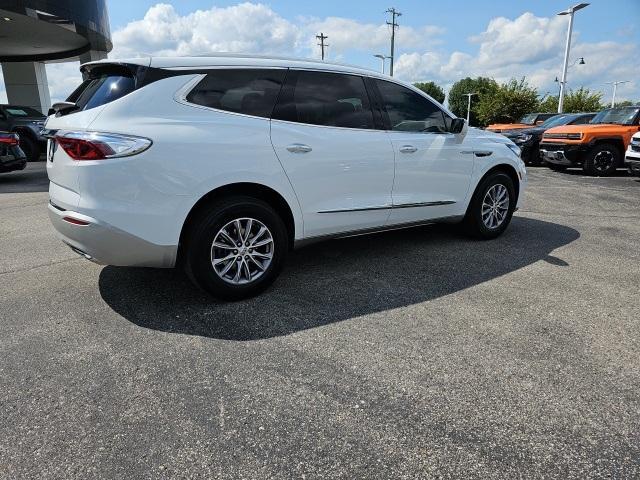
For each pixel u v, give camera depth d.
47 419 2.24
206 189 3.21
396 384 2.51
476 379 2.55
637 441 2.10
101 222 2.98
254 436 2.13
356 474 1.92
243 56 3.60
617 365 2.70
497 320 3.25
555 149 11.90
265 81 3.57
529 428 2.18
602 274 4.17
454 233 5.55
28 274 4.15
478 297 3.65
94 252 3.08
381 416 2.26
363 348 2.88
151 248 3.14
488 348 2.88
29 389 2.47
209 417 2.25
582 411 2.29
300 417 2.25
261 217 3.48
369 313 3.36
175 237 3.17
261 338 3.00
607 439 2.11
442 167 4.59
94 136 2.96
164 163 3.05
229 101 3.40
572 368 2.66
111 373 2.61
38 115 14.70
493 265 4.39
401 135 4.29
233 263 3.46
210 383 2.52
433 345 2.91
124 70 3.28
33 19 16.81
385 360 2.74
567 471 1.93
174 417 2.25
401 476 1.91
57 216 3.20
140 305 3.48
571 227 5.94
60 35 19.72
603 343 2.94
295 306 3.47
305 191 3.68
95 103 3.19
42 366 2.68
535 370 2.64
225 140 3.27
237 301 3.55
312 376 2.58
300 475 1.91
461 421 2.22
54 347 2.89
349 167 3.90
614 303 3.54
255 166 3.38
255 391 2.45
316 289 3.79
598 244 5.14
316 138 3.71
